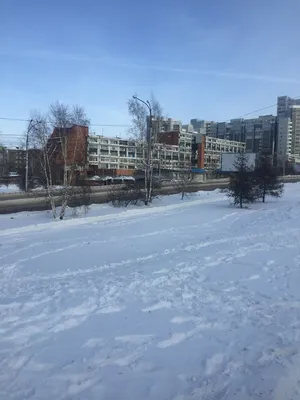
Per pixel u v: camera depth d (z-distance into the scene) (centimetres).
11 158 7150
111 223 1911
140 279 801
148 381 397
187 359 443
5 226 1912
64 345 484
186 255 1054
